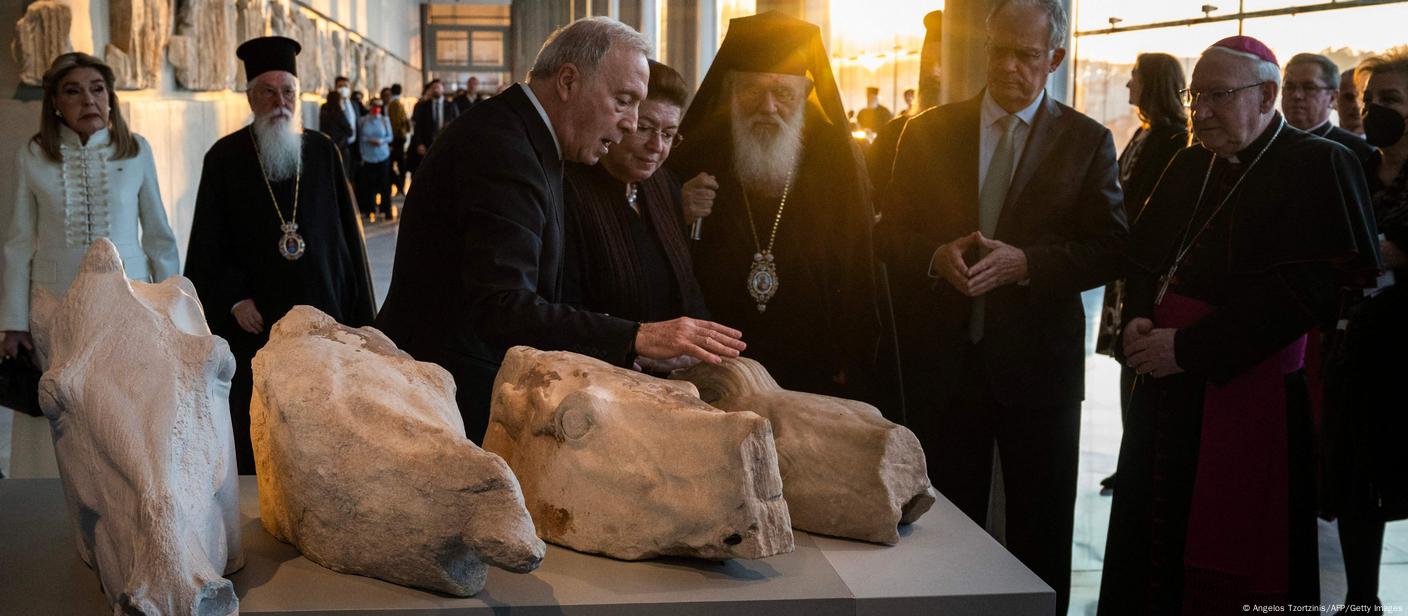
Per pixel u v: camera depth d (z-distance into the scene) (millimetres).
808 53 2916
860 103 8914
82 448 1510
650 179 2664
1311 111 3895
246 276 4027
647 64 2207
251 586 1561
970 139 3271
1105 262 3057
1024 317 3125
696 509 1624
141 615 1342
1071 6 4043
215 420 1565
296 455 1581
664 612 1556
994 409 3207
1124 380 4141
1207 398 2773
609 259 2479
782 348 2975
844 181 2965
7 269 4055
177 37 9195
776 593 1591
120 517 1453
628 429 1701
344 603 1513
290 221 4012
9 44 6648
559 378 1790
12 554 1722
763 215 2982
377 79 25891
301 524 1624
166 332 1584
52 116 4129
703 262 3012
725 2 8516
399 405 1602
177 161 8867
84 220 4113
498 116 2158
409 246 2246
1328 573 3924
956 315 3197
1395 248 3301
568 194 2484
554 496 1732
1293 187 2656
